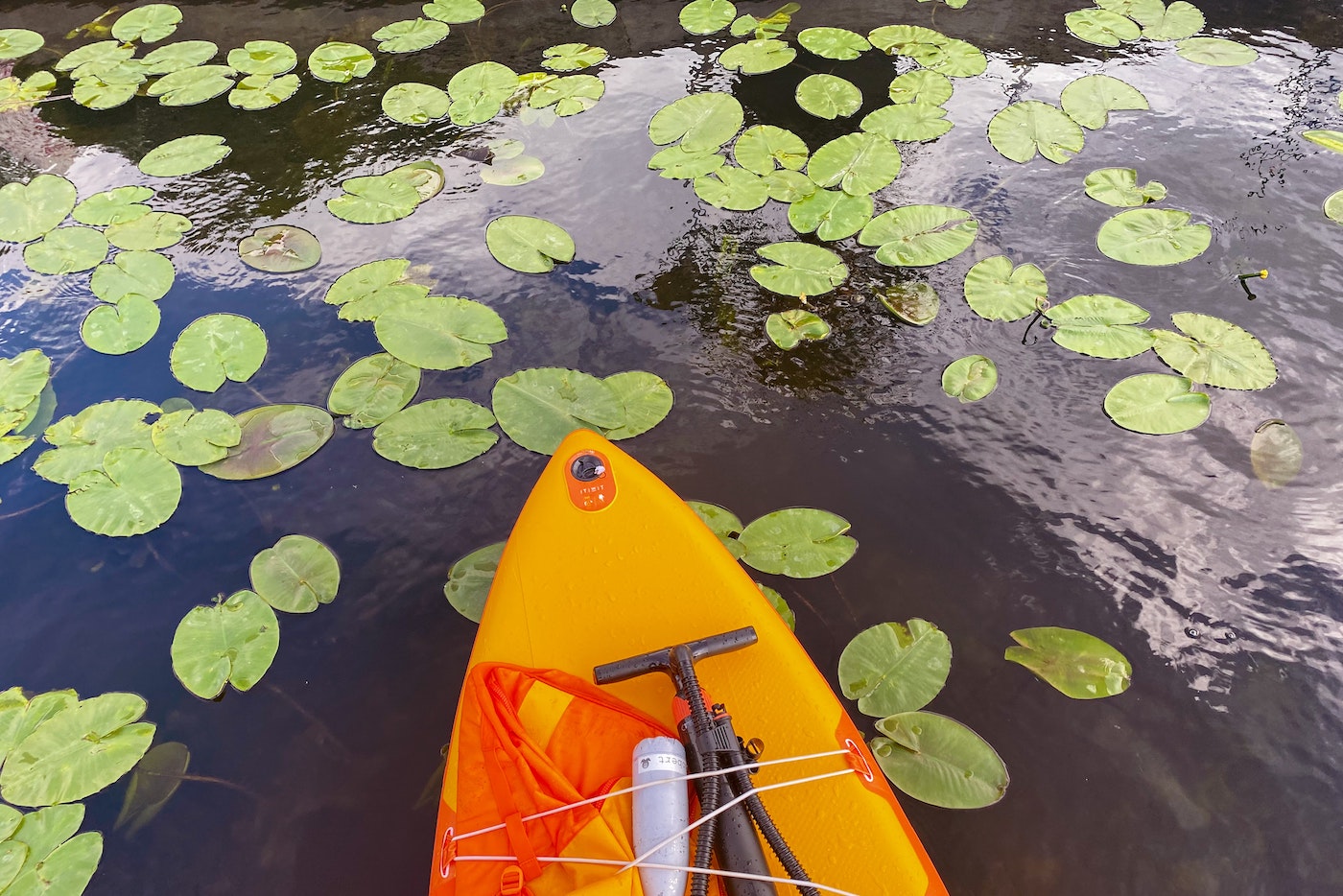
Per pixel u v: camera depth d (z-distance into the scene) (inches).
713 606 75.6
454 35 170.4
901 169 136.2
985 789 75.8
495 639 76.0
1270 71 152.9
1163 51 157.9
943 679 82.1
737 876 51.5
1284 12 165.8
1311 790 76.8
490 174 140.6
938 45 159.8
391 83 160.2
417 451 103.6
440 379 112.6
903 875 60.8
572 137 146.5
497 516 98.7
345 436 107.8
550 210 134.0
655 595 76.5
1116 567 91.7
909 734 78.5
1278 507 95.8
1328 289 117.0
